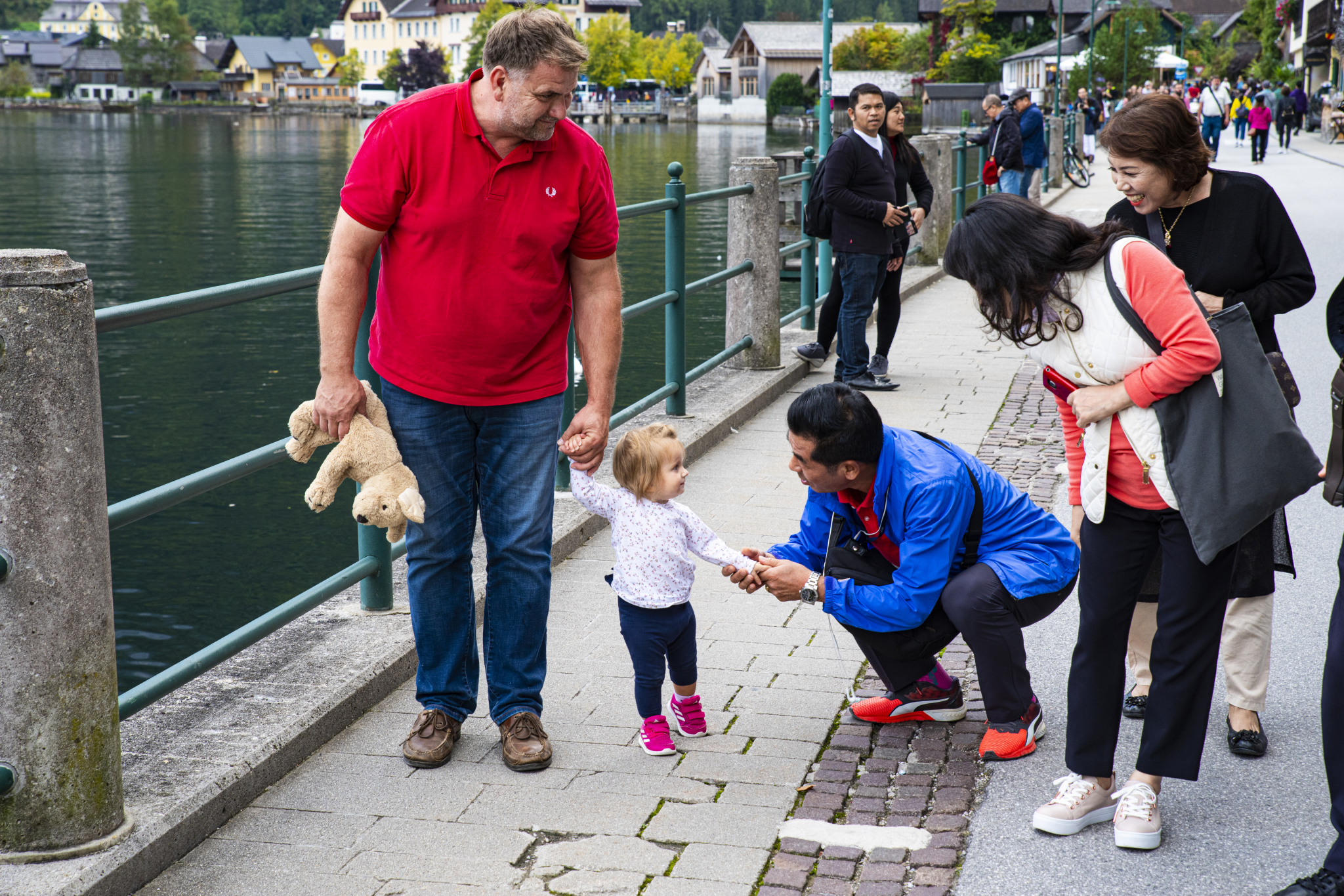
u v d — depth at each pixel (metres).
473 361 3.36
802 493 6.15
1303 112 46.22
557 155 3.29
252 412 15.58
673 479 3.48
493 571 3.56
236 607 9.62
